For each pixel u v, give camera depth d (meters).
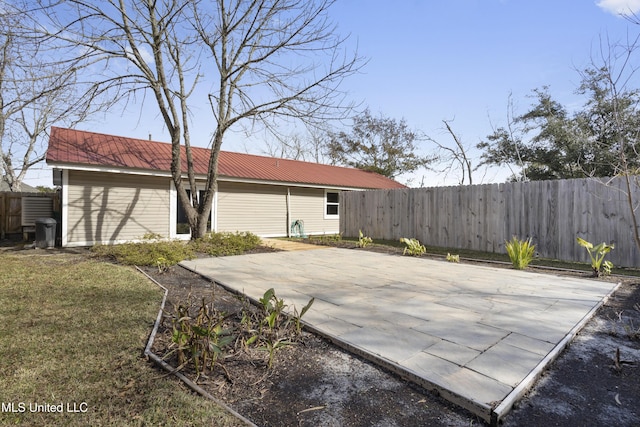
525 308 3.80
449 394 2.07
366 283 5.08
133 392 2.15
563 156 15.31
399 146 26.16
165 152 11.70
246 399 2.11
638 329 3.17
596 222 6.48
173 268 6.40
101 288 4.63
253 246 9.25
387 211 10.62
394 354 2.61
